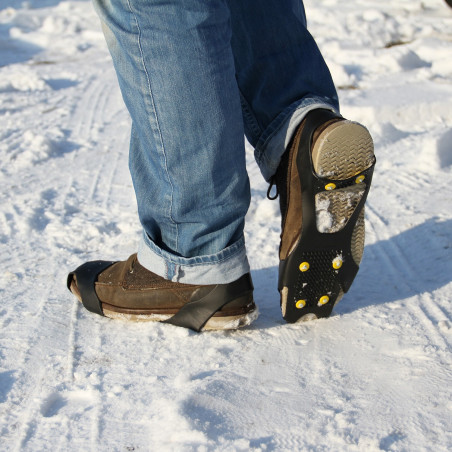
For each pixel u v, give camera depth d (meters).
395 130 3.91
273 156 1.67
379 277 2.10
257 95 1.69
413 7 8.28
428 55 5.97
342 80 5.07
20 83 5.61
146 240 1.72
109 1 1.47
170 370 1.55
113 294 1.79
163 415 1.37
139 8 1.41
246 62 1.70
